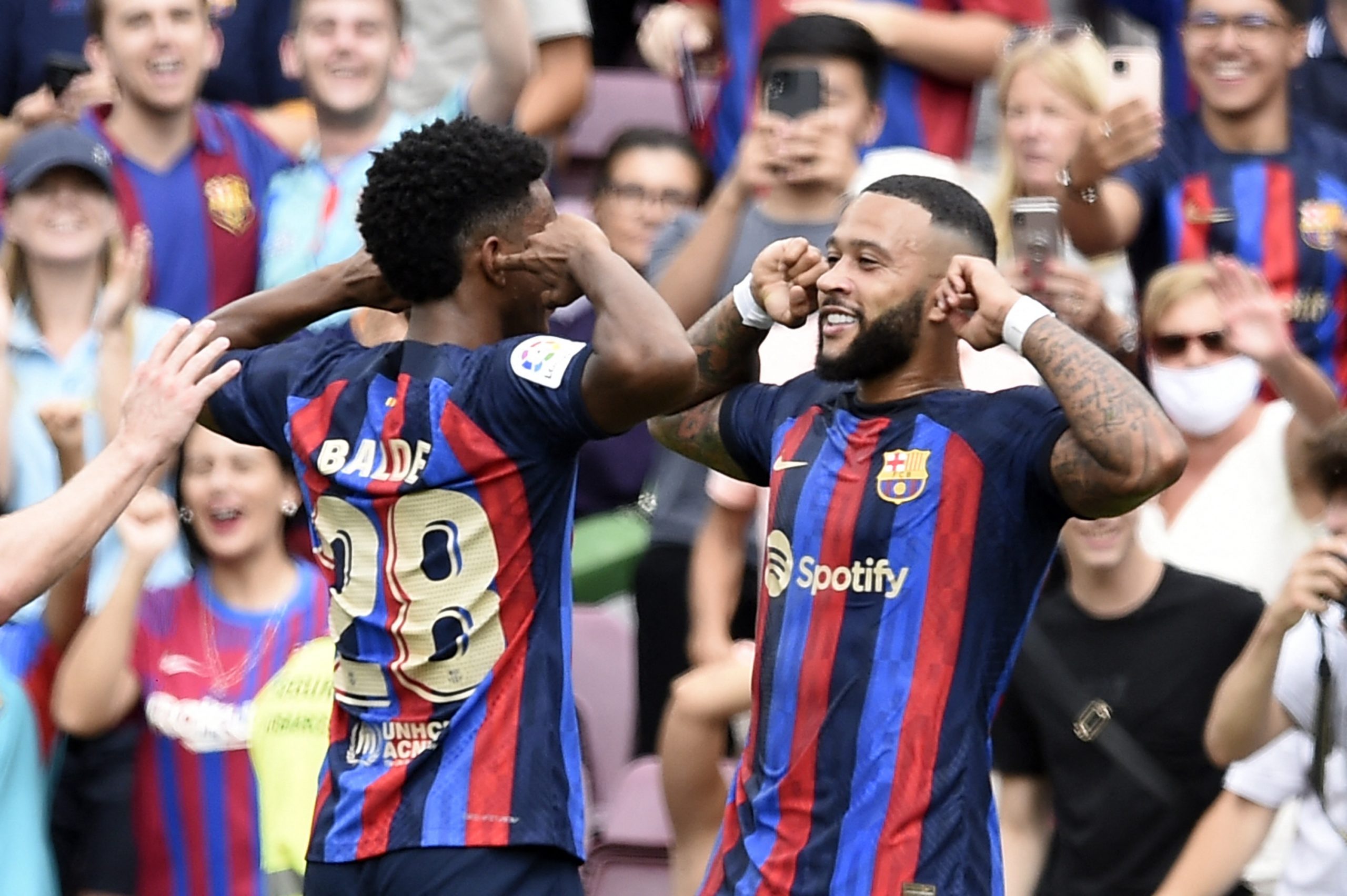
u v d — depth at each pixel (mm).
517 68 22172
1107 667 17078
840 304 13211
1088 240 19859
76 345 20297
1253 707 15789
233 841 17531
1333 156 21406
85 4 25359
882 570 12930
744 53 24188
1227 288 18906
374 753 13039
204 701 17641
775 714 13156
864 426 13273
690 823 16359
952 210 13281
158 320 20844
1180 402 19188
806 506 13250
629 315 12508
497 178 13172
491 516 12875
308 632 18016
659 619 19984
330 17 21719
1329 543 15320
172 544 19484
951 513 12859
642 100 28125
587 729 19938
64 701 17703
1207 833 16328
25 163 20359
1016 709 17312
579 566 22219
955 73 22797
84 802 17891
